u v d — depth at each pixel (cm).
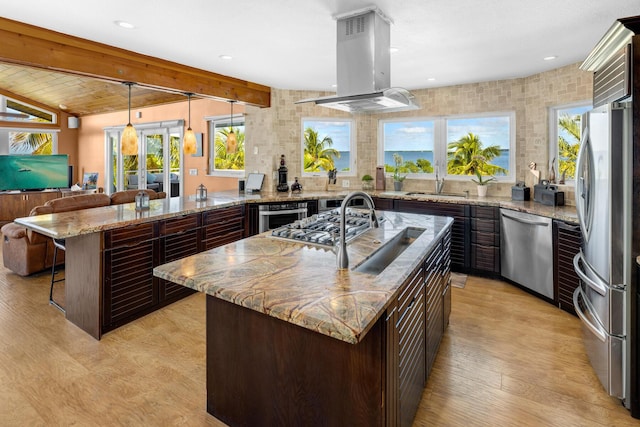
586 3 252
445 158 530
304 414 158
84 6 262
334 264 184
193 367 247
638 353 201
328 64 411
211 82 449
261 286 153
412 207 484
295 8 264
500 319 321
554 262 345
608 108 207
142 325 309
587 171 239
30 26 296
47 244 432
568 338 286
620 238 206
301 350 157
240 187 519
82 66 329
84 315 296
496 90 477
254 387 174
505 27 295
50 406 206
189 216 367
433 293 235
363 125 577
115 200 436
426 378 220
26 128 821
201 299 370
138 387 224
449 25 290
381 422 141
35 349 268
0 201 704
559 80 411
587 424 195
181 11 271
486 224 431
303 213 488
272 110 536
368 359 141
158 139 739
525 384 229
